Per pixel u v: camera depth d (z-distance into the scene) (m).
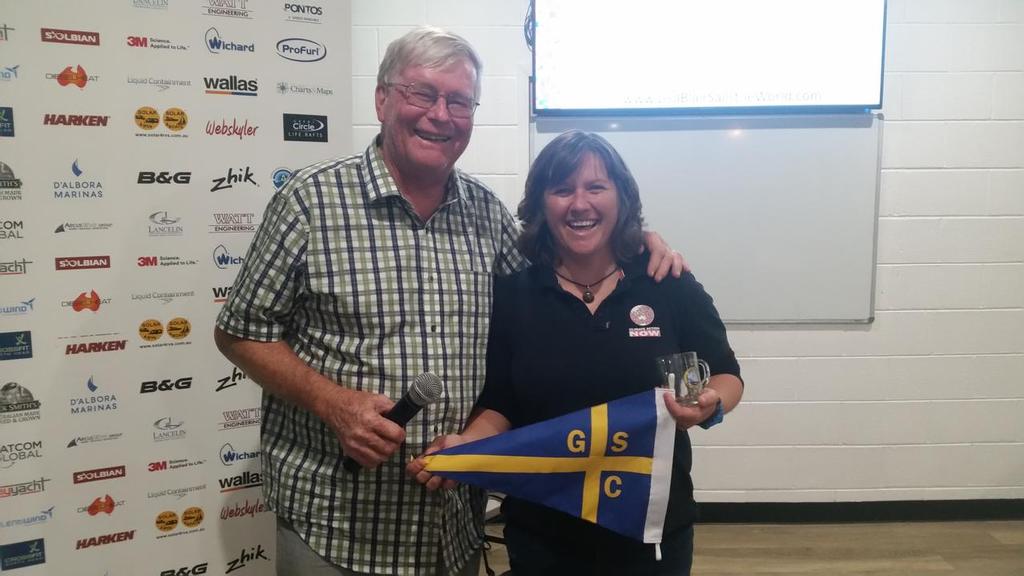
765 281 2.97
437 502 1.44
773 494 3.09
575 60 2.84
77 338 1.81
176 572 1.98
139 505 1.92
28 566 1.80
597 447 1.40
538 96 2.86
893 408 3.05
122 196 1.83
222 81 1.92
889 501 3.09
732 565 2.74
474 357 1.50
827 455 3.07
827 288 2.97
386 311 1.40
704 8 2.80
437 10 2.89
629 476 1.41
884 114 2.91
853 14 2.79
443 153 1.41
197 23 1.87
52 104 1.73
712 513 3.11
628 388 1.46
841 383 3.03
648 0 2.80
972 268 2.99
